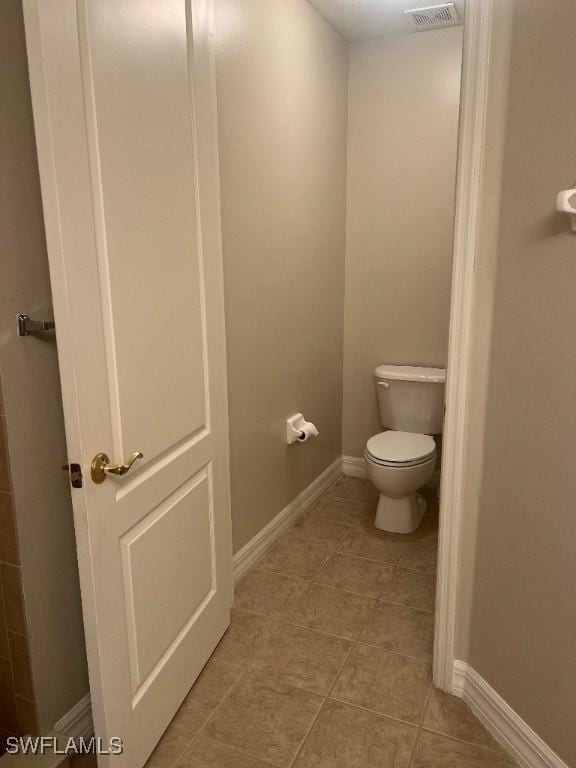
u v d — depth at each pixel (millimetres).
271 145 2383
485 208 1482
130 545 1421
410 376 3021
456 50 2887
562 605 1360
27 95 1314
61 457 1494
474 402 1591
